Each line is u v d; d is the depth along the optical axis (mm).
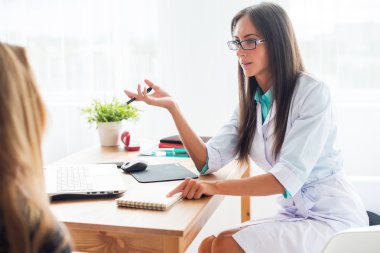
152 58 2811
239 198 2785
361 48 2527
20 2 2883
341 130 2562
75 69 2871
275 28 1605
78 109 2893
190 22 2717
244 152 1776
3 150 669
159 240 1104
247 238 1436
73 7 2830
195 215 1177
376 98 2543
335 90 2570
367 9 2494
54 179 1441
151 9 2779
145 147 2109
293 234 1449
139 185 1467
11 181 666
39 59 2898
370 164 2557
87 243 1156
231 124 1841
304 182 1525
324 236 1468
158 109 2801
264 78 1701
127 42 2809
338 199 1562
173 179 1534
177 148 2012
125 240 1128
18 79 713
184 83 2762
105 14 2799
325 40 2541
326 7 2523
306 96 1572
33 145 722
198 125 2779
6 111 680
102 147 2143
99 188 1349
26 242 673
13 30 2910
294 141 1497
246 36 1626
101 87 2855
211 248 1597
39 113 776
